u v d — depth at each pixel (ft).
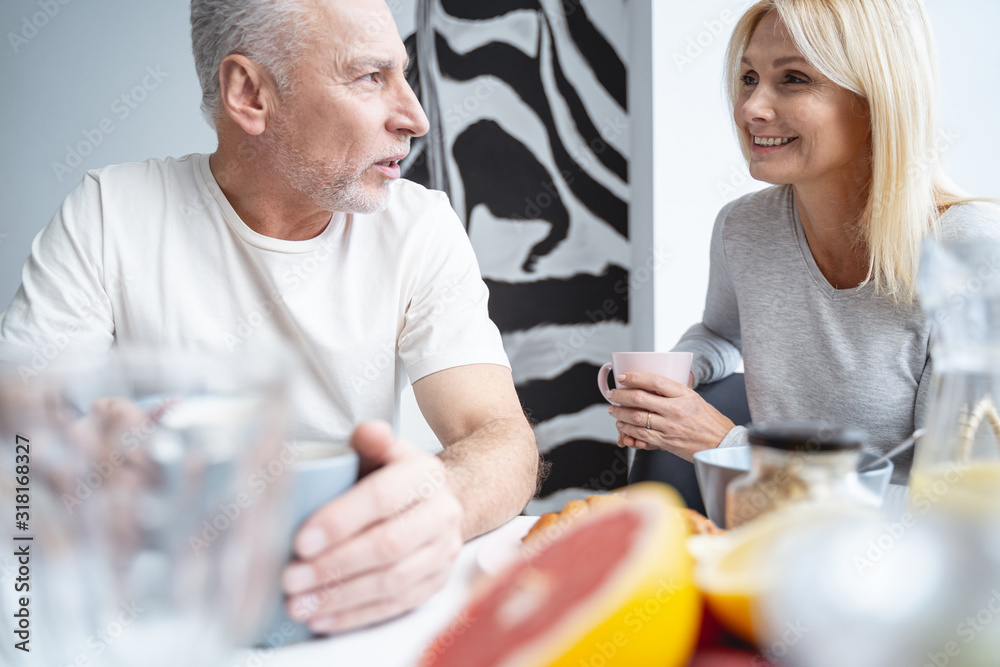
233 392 0.70
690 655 0.96
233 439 0.68
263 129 3.13
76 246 3.42
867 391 3.70
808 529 0.92
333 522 1.15
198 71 3.26
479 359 3.33
